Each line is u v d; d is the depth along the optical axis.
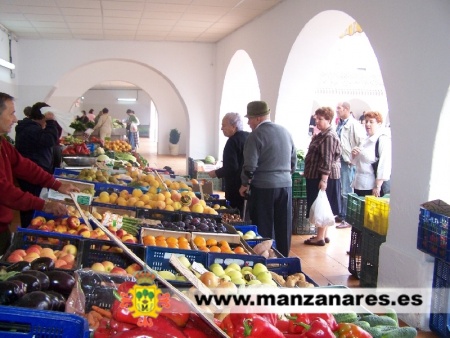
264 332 1.48
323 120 5.78
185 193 4.15
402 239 3.98
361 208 4.74
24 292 1.62
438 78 3.47
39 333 1.26
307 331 1.56
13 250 2.62
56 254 2.58
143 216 3.69
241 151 5.23
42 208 2.96
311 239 6.18
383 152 5.91
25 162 3.45
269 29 7.21
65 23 8.42
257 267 2.56
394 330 1.88
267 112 4.67
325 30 6.07
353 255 4.99
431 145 3.58
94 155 7.65
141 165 8.05
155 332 1.38
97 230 2.98
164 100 18.94
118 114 30.02
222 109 10.18
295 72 6.68
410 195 3.85
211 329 1.52
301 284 2.34
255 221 4.70
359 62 14.12
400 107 3.94
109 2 6.88
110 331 1.46
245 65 9.57
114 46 10.18
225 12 7.41
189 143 10.70
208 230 3.42
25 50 9.91
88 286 1.84
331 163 5.76
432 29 3.51
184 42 10.39
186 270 1.69
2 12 7.60
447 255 3.34
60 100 16.72
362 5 4.52
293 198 6.66
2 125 3.03
